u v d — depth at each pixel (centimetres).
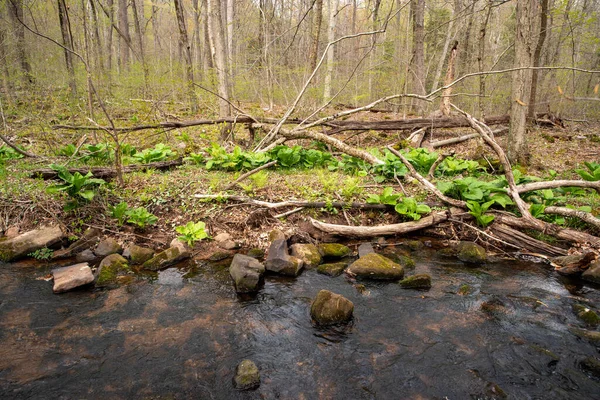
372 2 1658
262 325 360
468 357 315
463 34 1598
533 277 457
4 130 848
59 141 843
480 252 502
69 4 956
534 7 737
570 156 932
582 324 359
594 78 1538
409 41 1420
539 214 545
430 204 604
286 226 563
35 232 494
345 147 712
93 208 551
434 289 428
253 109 1262
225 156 724
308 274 467
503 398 272
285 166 762
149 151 758
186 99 1361
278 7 2011
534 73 1205
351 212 595
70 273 424
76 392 272
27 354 309
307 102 1155
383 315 378
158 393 274
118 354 313
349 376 295
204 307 389
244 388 280
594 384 284
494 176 739
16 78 953
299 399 272
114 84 1091
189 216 568
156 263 468
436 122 1049
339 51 1659
